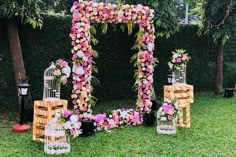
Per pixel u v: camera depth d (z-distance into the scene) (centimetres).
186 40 1005
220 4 910
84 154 489
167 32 812
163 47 948
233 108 809
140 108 668
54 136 491
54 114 531
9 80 721
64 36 782
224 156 494
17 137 562
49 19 759
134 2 802
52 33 766
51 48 767
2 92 719
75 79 591
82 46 589
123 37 872
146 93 669
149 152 504
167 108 586
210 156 492
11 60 719
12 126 625
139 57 673
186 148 523
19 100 670
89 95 600
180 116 632
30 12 653
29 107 671
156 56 936
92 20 604
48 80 553
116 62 868
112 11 617
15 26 679
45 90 554
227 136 585
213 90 1087
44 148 497
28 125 619
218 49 990
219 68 992
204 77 1067
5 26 706
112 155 488
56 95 554
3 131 597
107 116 653
